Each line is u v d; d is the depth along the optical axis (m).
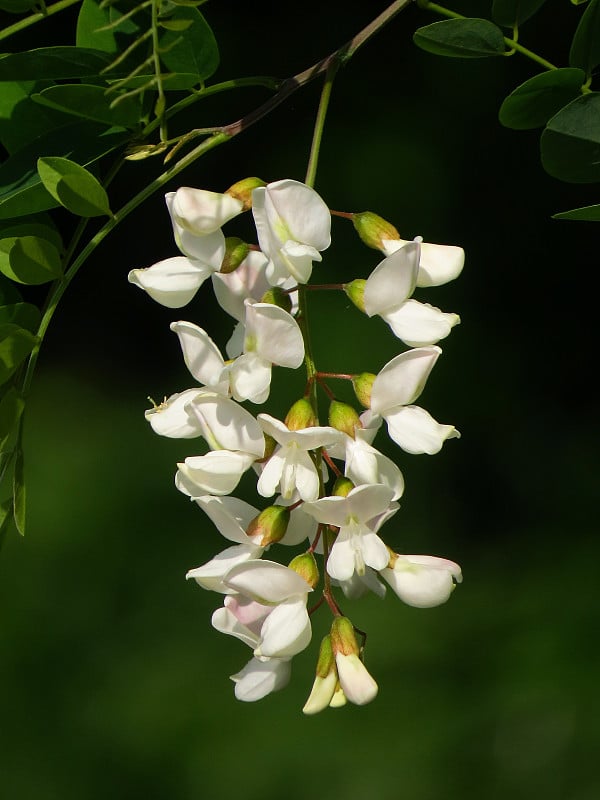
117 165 0.85
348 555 0.81
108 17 0.85
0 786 1.43
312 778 1.37
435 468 1.81
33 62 0.84
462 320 1.90
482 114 1.90
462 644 1.49
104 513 1.72
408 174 1.89
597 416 1.87
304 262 0.81
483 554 1.75
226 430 0.82
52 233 0.85
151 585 1.64
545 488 1.81
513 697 1.42
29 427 1.89
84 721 1.48
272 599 0.82
